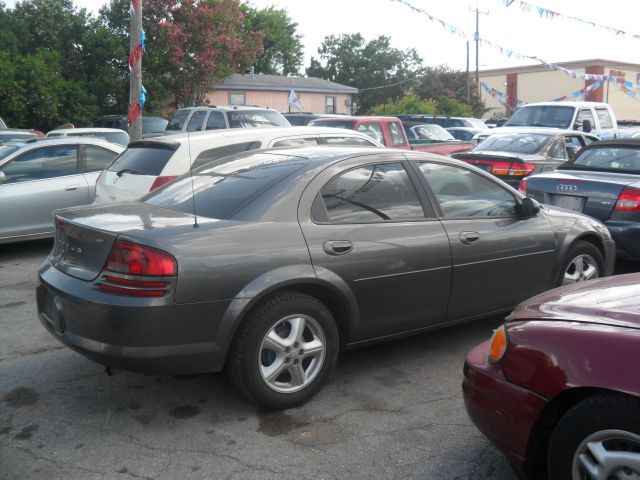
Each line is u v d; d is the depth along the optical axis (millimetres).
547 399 2707
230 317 3660
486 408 2959
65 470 3332
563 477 2658
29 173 8594
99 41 28500
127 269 3523
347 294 4098
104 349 3535
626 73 47406
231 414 3957
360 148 4730
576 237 5398
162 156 7031
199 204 4184
